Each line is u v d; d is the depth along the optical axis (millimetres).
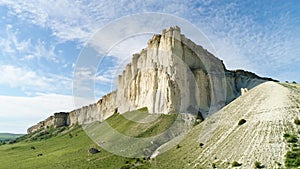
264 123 79375
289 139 69500
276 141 70688
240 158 70438
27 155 175125
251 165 65750
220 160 74000
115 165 93312
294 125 74438
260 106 89312
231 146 77812
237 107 98812
